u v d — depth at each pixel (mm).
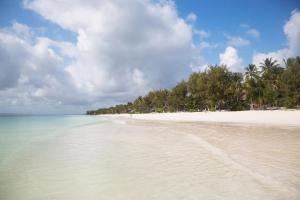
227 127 25859
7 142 16203
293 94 61500
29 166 9250
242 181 7027
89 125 37219
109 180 7402
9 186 6973
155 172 8164
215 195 6062
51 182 7293
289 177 7312
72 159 10398
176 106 100938
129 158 10398
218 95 74000
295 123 30234
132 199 5949
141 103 140500
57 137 19062
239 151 11383
